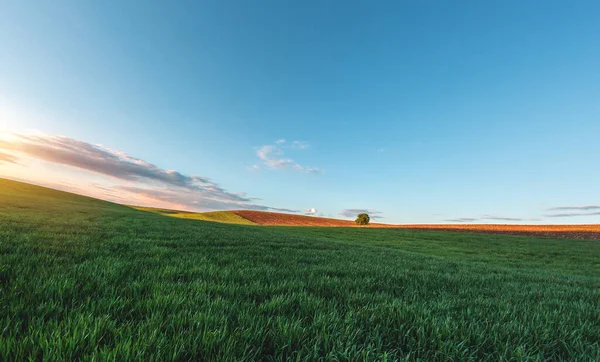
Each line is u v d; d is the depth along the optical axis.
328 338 2.29
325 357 2.08
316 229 51.97
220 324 2.37
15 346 1.80
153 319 2.32
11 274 3.50
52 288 2.91
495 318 3.23
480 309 3.58
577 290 5.73
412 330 2.68
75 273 3.74
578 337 2.66
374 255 10.66
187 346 2.01
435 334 2.53
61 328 2.07
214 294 3.48
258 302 3.39
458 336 2.60
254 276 4.77
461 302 3.95
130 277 3.89
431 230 59.72
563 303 4.25
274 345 2.21
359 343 2.39
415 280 5.52
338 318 2.73
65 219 16.31
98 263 4.68
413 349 2.37
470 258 20.56
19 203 32.78
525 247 31.19
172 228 16.39
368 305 3.40
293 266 6.23
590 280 8.54
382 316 2.96
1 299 2.55
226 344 2.05
